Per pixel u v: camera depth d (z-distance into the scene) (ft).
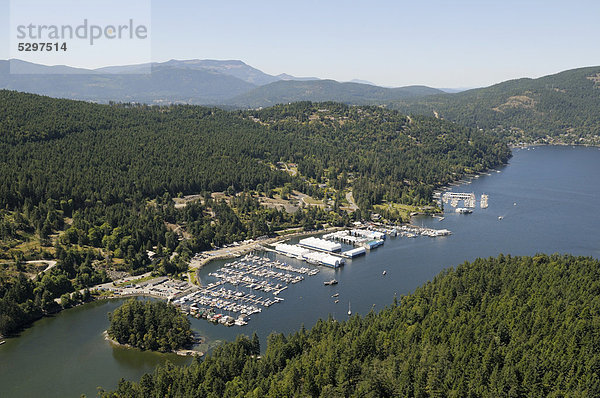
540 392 652.48
